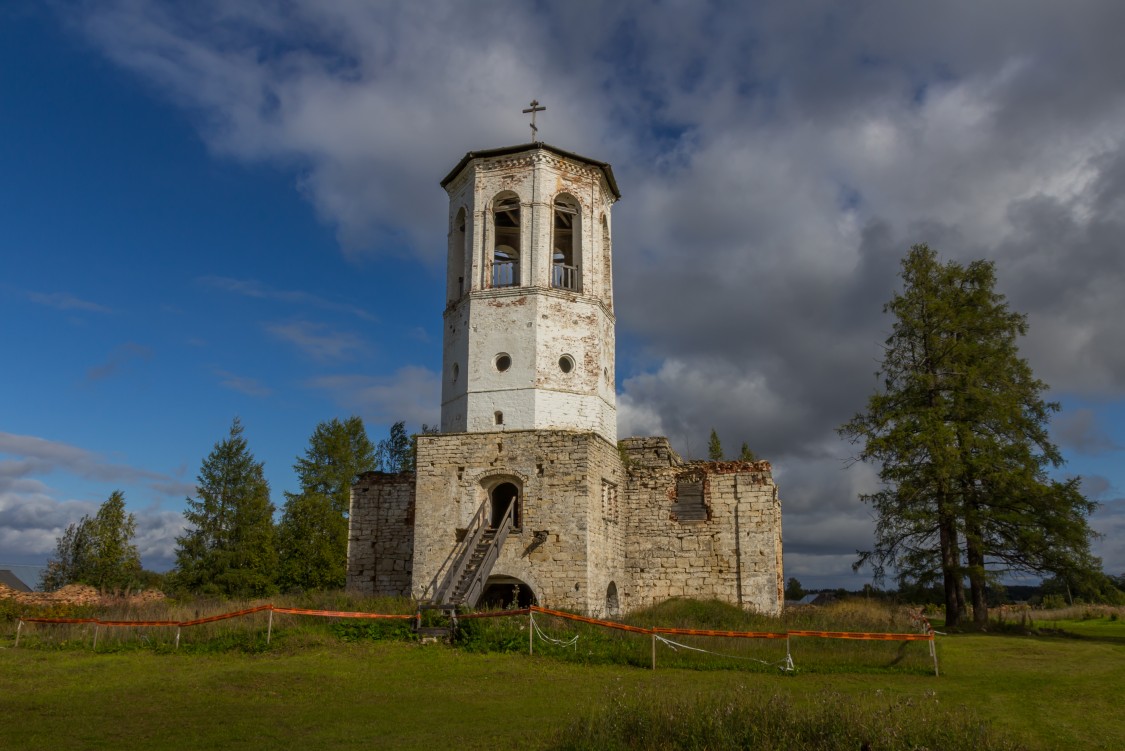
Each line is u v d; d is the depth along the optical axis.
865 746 9.41
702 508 31.66
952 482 28.95
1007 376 30.14
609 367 30.16
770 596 30.11
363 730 11.95
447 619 20.66
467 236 29.52
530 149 29.14
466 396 28.08
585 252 29.50
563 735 10.66
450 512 27.05
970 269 31.38
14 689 15.45
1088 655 21.27
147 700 14.19
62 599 31.94
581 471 26.44
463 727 12.13
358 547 32.69
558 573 25.81
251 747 10.96
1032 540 27.44
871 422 31.38
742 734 10.03
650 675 17.02
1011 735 11.80
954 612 29.16
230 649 19.61
